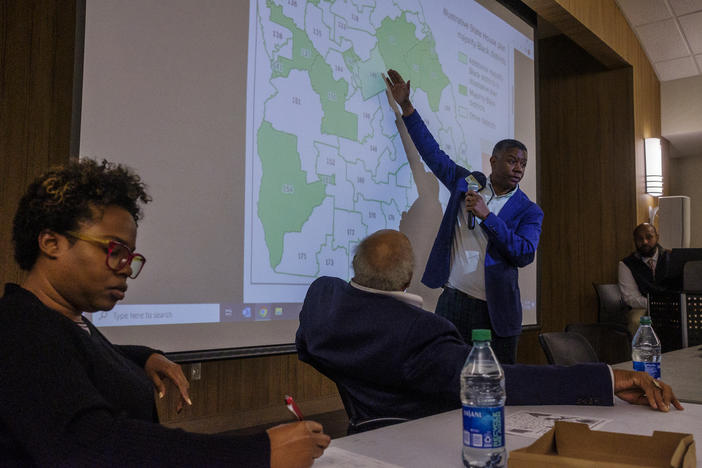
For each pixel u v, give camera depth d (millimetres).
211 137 2064
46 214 735
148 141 1892
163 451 591
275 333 2229
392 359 1143
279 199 2275
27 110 2283
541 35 5344
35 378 602
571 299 5082
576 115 5191
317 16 2477
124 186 789
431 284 2559
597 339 2660
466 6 3348
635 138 4914
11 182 2225
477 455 742
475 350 1078
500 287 2451
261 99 2232
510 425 943
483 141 3385
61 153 2361
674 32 4973
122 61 1840
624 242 4855
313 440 664
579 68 5203
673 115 5695
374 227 2672
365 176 2645
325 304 1307
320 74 2471
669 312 2436
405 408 1206
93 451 575
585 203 5078
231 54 2145
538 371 1073
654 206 5230
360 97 2645
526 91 3855
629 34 4973
